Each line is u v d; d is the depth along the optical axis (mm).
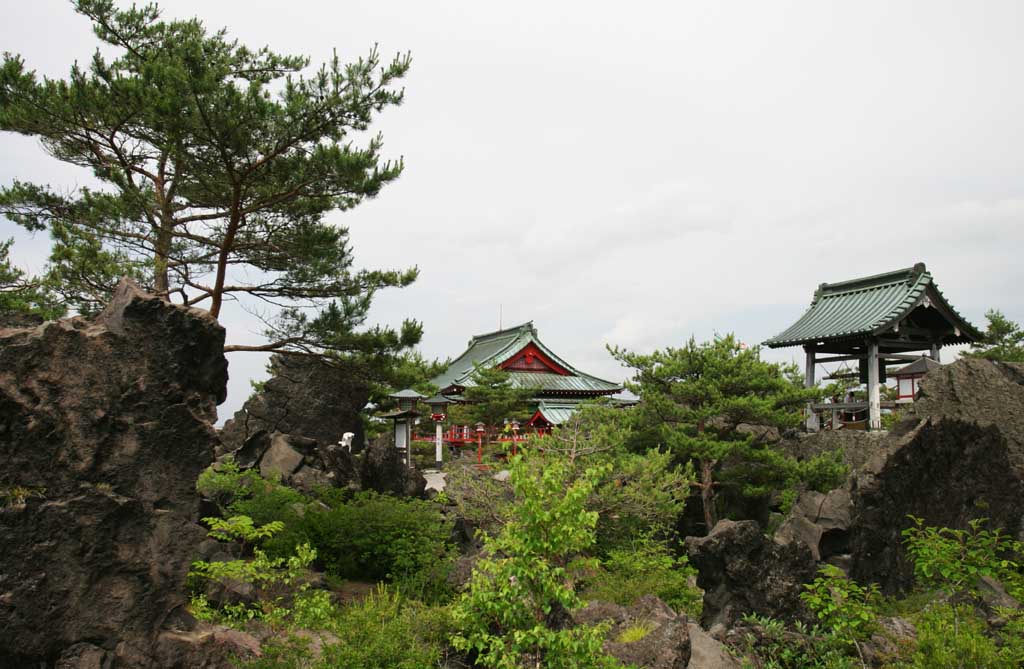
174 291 22391
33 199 21328
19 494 9648
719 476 27500
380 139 21219
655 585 17547
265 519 17984
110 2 23828
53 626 9680
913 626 13531
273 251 23359
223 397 12086
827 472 25969
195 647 10500
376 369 23234
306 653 10906
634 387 28109
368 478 25375
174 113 18875
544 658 10375
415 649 11797
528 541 10227
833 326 32844
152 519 10766
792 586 14359
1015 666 11078
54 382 10188
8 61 19828
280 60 26266
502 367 52875
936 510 19188
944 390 24547
